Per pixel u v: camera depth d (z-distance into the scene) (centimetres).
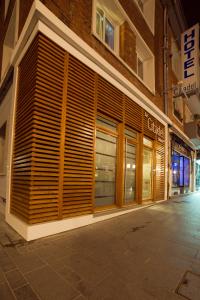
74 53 426
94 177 457
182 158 1295
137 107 675
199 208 691
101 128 515
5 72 550
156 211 616
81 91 437
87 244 316
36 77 348
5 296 180
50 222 352
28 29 388
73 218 396
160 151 870
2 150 658
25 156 359
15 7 578
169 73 1073
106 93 519
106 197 540
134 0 708
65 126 392
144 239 348
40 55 357
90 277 216
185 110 1427
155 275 224
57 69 388
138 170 681
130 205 625
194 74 951
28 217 327
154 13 898
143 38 774
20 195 371
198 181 1848
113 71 530
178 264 253
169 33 1117
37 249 289
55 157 368
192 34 966
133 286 200
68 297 180
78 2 459
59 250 288
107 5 595
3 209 509
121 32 661
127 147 635
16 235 343
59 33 392
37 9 345
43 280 208
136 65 774
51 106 369
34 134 338
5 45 767
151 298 181
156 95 882
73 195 398
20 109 421
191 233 391
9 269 229
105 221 469
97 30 585
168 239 351
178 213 593
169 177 984
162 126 907
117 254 280
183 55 997
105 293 188
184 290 195
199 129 1414
